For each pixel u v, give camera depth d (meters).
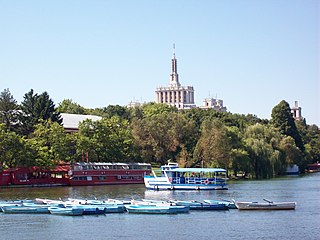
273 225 110.56
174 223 112.44
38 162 197.50
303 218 117.88
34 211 125.12
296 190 178.00
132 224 111.69
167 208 123.44
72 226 110.12
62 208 123.38
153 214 122.69
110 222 113.75
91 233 104.12
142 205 126.56
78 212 121.81
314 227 108.81
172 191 179.38
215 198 154.62
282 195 162.12
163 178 185.62
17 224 112.44
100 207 124.19
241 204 128.38
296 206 135.12
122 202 134.25
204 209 127.81
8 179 194.38
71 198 148.88
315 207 133.62
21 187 194.00
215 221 114.44
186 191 178.88
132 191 180.00
